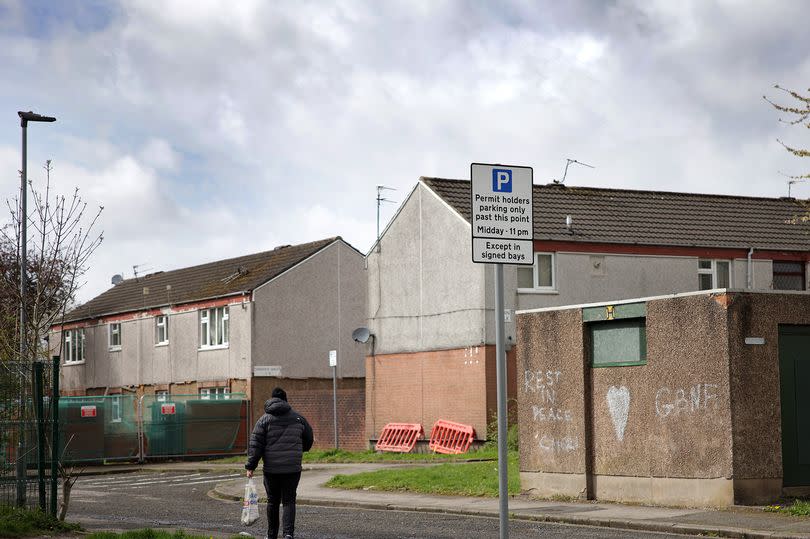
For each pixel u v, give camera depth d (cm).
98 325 5556
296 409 4203
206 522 1808
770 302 1736
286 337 4519
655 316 1814
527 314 2052
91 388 5594
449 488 2141
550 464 1988
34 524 1530
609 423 1895
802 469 1744
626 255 3666
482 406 3428
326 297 4644
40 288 2612
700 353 1739
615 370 1891
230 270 5109
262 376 4425
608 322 1916
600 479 1906
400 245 3869
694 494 1738
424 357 3706
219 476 3088
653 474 1809
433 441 3597
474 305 3497
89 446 3719
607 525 1612
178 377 4903
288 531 1373
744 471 1686
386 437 3806
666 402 1794
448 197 3700
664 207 3994
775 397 1722
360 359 4700
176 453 3950
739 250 3812
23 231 2514
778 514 1598
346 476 2436
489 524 1673
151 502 2261
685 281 3734
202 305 4756
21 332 2409
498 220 894
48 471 1617
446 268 3638
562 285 3562
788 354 1752
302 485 2456
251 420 4378
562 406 1970
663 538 1459
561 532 1548
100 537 1416
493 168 895
